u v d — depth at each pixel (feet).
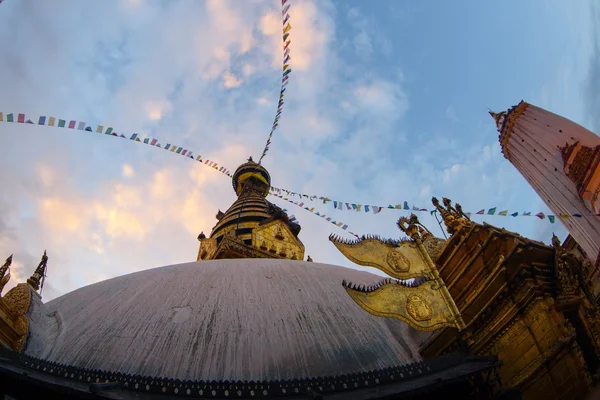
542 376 31.96
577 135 109.19
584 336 31.81
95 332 33.76
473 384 28.68
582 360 30.53
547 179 117.70
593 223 95.50
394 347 35.88
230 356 31.22
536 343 33.19
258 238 96.27
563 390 30.68
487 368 28.58
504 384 33.55
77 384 26.37
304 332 34.45
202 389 26.94
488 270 37.60
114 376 26.94
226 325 34.22
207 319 34.91
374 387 27.73
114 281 45.37
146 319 34.81
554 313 33.22
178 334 33.01
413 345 37.42
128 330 33.47
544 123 120.78
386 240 33.96
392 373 28.68
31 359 28.04
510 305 35.42
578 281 34.09
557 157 113.50
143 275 45.57
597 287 44.52
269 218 102.94
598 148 97.09
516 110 131.34
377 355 33.88
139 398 25.63
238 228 104.63
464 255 39.93
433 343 36.01
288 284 42.32
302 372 30.53
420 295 31.60
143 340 32.30
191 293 39.17
